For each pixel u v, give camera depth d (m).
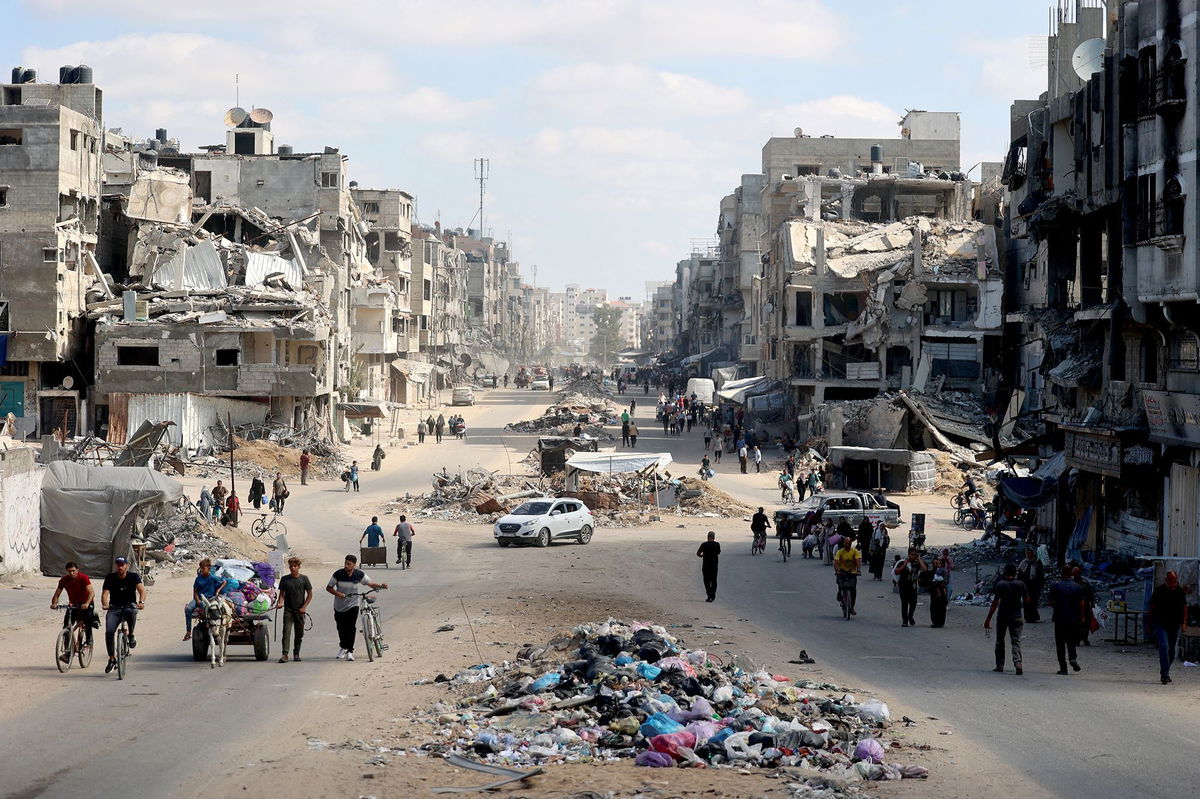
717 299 146.88
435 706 17.19
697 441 88.88
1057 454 39.34
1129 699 18.48
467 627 25.97
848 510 48.06
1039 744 15.28
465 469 72.00
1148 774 13.76
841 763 13.93
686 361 152.62
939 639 25.67
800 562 42.28
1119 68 30.50
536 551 44.75
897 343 76.88
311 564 39.56
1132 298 30.34
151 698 17.73
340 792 12.69
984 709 17.62
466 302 172.62
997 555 39.97
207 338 72.56
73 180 74.06
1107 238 33.41
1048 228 37.53
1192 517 29.48
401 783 13.05
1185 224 28.02
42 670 20.05
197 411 70.44
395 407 96.56
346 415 86.25
